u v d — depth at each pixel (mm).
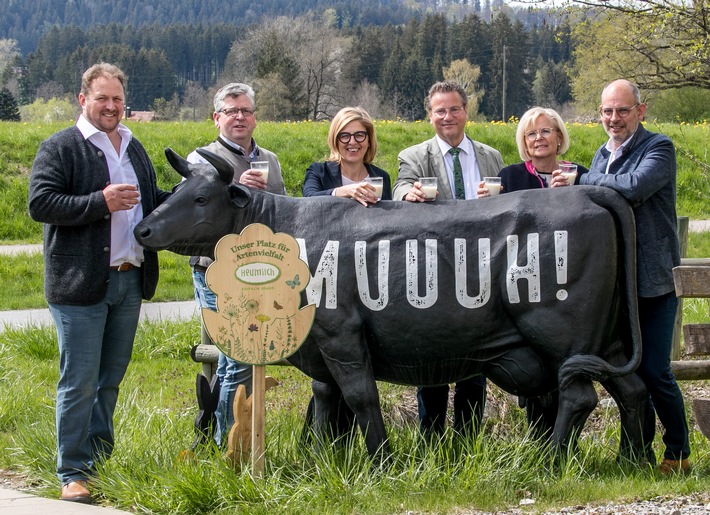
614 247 4930
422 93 69062
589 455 5367
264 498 4723
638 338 4945
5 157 20047
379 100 68688
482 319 4957
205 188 5016
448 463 5035
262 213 5160
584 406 4922
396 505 4594
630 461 5188
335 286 4973
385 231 5023
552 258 4875
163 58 95750
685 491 4816
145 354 9203
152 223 4918
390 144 21875
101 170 5094
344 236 5047
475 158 6113
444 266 4961
